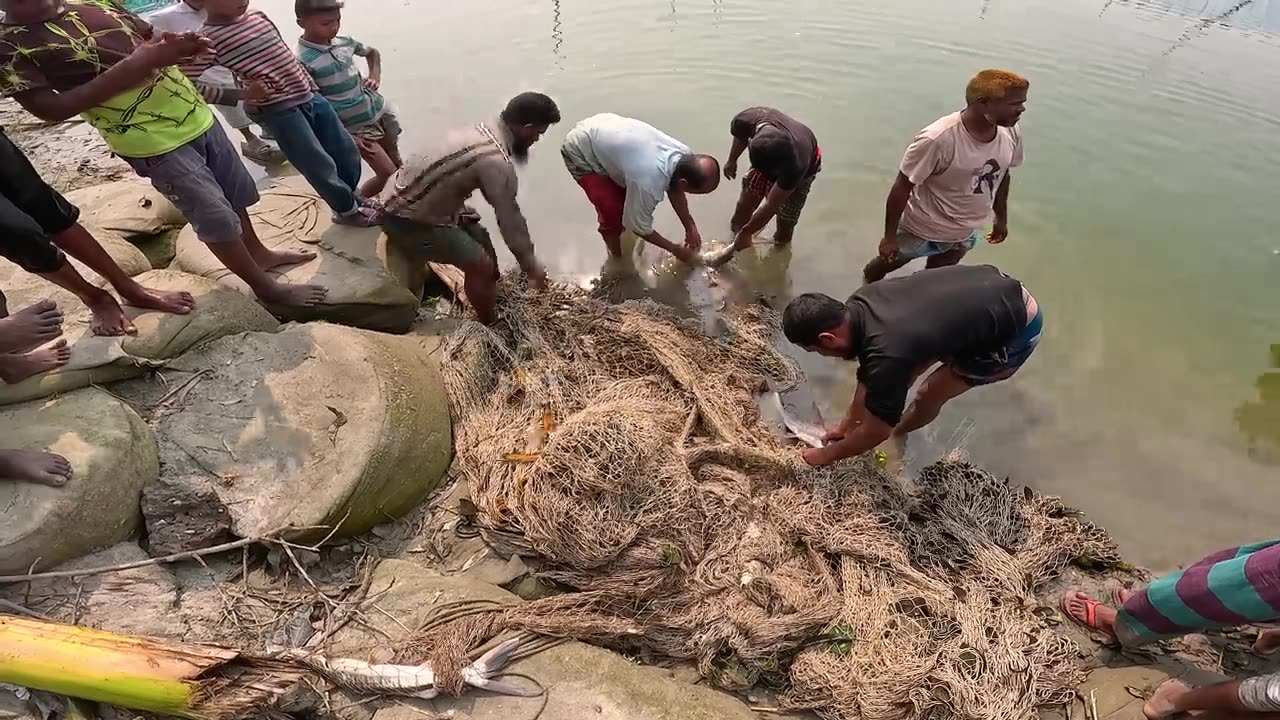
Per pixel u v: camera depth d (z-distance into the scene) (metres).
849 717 2.96
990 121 3.97
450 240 4.08
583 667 2.87
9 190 3.00
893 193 4.47
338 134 4.68
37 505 2.79
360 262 4.53
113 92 3.09
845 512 3.65
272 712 2.63
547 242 5.55
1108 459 4.16
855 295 3.47
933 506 3.76
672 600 3.26
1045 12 8.66
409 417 3.61
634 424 3.55
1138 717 3.00
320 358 3.70
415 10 8.59
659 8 8.71
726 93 7.22
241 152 6.23
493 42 7.92
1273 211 5.79
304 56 4.81
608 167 4.70
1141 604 3.01
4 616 2.60
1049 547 3.61
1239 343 4.80
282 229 4.80
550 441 3.54
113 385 3.50
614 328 4.57
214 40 3.89
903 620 3.21
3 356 3.12
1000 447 4.23
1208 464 4.12
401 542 3.49
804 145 4.74
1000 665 3.03
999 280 3.42
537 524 3.36
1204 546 3.75
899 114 6.89
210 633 2.87
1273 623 2.75
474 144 3.94
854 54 7.83
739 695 3.09
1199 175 6.16
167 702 2.49
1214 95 7.05
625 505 3.42
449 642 2.84
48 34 3.01
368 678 2.72
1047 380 4.60
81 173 5.86
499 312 4.63
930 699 2.94
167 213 5.02
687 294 5.22
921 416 4.05
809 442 4.15
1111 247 5.49
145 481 3.17
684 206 4.93
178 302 3.74
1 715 2.47
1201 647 3.27
